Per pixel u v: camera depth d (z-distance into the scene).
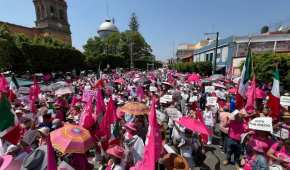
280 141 6.32
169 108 7.40
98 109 8.59
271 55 18.42
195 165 6.38
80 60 46.78
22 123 7.08
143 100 11.88
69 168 4.58
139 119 6.77
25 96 12.01
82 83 21.03
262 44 32.41
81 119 7.53
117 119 7.48
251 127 5.74
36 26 64.12
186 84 18.98
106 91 13.82
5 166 4.62
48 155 3.95
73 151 4.60
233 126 7.25
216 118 10.52
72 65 43.16
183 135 6.13
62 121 8.20
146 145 3.90
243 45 33.31
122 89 18.22
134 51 87.44
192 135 6.26
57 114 8.59
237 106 8.75
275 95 8.09
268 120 5.56
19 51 30.14
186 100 12.96
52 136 4.95
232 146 7.25
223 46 38.50
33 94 11.66
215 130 10.48
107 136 7.12
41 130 5.30
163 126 7.12
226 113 8.05
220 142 9.32
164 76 32.22
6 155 4.96
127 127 6.58
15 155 5.03
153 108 3.89
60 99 10.03
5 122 6.11
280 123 7.56
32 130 5.48
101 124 7.32
